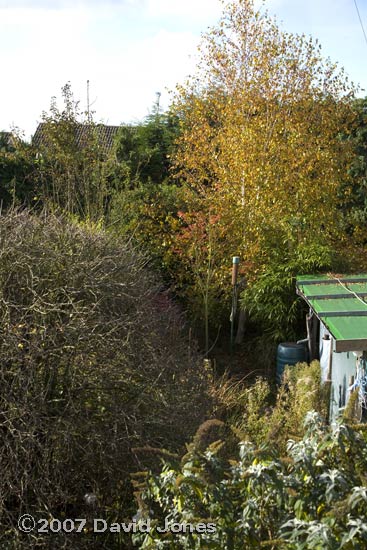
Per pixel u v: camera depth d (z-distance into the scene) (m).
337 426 2.85
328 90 12.68
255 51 12.56
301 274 9.56
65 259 4.90
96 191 11.64
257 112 12.15
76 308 4.37
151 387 4.70
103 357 4.53
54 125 11.88
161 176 19.58
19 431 3.97
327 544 2.37
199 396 5.35
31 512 4.16
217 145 12.19
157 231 10.98
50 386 4.40
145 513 2.99
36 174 13.04
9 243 4.77
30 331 4.41
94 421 4.43
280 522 2.69
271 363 9.64
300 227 10.65
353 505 2.44
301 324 9.80
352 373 5.84
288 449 2.93
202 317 10.35
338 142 12.99
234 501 2.84
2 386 4.20
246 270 10.20
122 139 19.05
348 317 5.83
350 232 14.40
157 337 5.29
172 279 10.86
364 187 16.69
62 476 4.26
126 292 5.25
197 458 2.93
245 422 6.24
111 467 4.37
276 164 11.13
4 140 17.41
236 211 10.71
